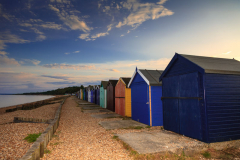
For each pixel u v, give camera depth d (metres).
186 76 5.94
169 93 7.00
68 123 9.04
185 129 5.91
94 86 27.19
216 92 5.25
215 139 5.04
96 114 13.00
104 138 5.90
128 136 6.00
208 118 5.04
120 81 13.07
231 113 5.34
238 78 5.66
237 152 4.77
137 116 9.57
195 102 5.43
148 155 4.11
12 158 4.11
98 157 4.16
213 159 4.28
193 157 4.38
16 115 13.21
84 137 6.10
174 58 6.62
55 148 4.84
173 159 4.11
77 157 4.16
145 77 8.52
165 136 5.96
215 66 5.58
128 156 4.21
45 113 14.20
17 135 6.32
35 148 3.73
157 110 8.23
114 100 15.27
